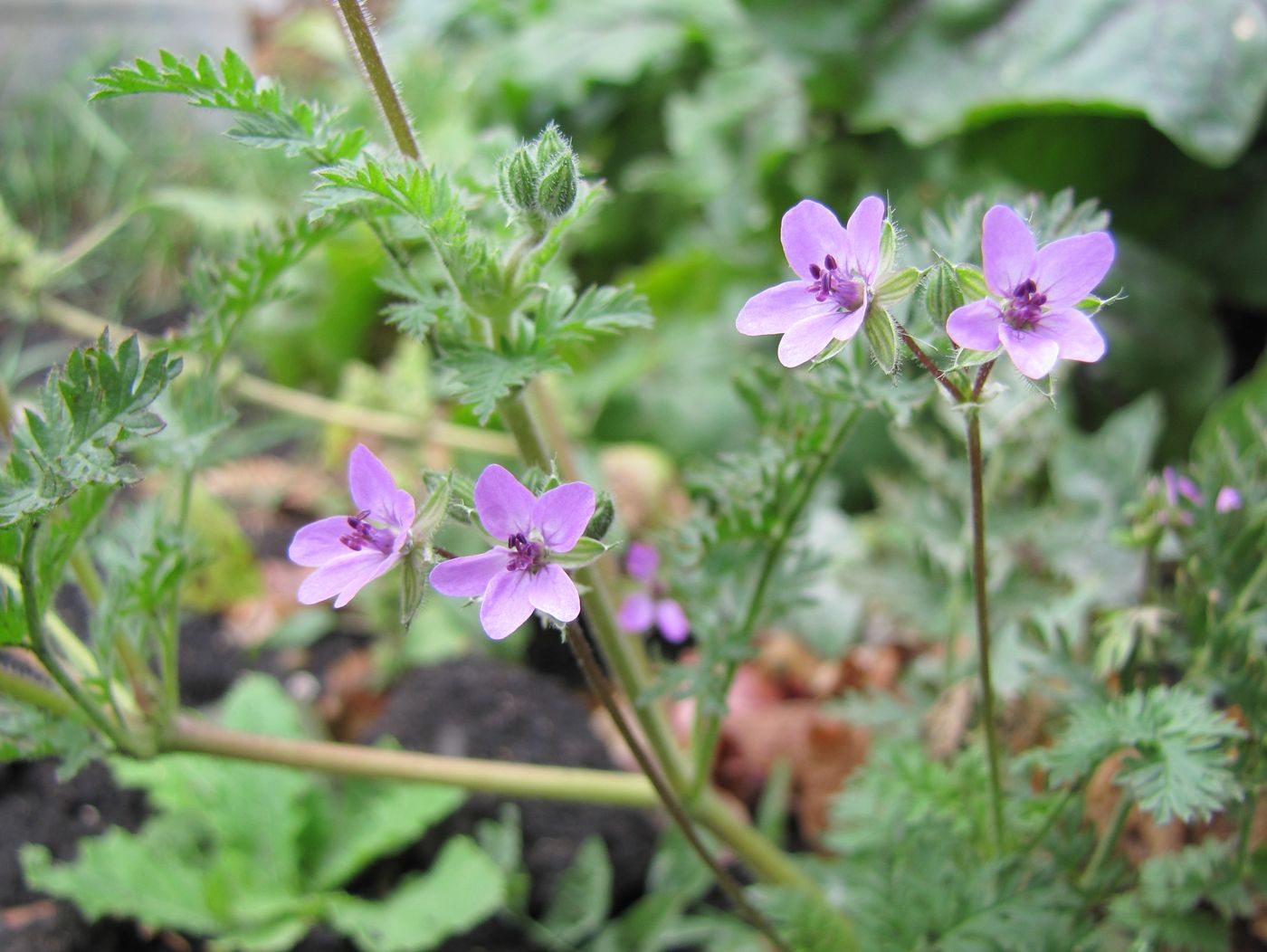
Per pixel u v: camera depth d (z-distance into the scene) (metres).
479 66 0.36
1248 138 0.25
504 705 0.22
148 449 0.14
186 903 0.18
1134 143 0.27
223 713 0.22
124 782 0.19
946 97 0.27
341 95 0.37
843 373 0.13
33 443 0.11
